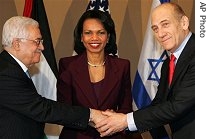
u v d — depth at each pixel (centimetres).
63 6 394
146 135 381
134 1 392
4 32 209
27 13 315
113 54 266
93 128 243
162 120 209
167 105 205
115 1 393
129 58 394
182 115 203
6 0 391
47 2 394
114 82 245
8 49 210
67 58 258
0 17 390
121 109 247
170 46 207
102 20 247
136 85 328
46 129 351
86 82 243
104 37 248
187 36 210
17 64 207
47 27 321
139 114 218
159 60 321
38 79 309
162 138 268
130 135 328
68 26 395
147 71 324
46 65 311
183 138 204
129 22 394
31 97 208
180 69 204
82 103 241
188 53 205
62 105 221
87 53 253
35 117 210
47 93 308
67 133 247
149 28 327
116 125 227
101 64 252
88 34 247
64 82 246
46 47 316
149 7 391
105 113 231
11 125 203
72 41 394
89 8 336
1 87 201
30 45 210
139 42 394
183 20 207
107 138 244
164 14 205
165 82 228
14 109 204
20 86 204
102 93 243
